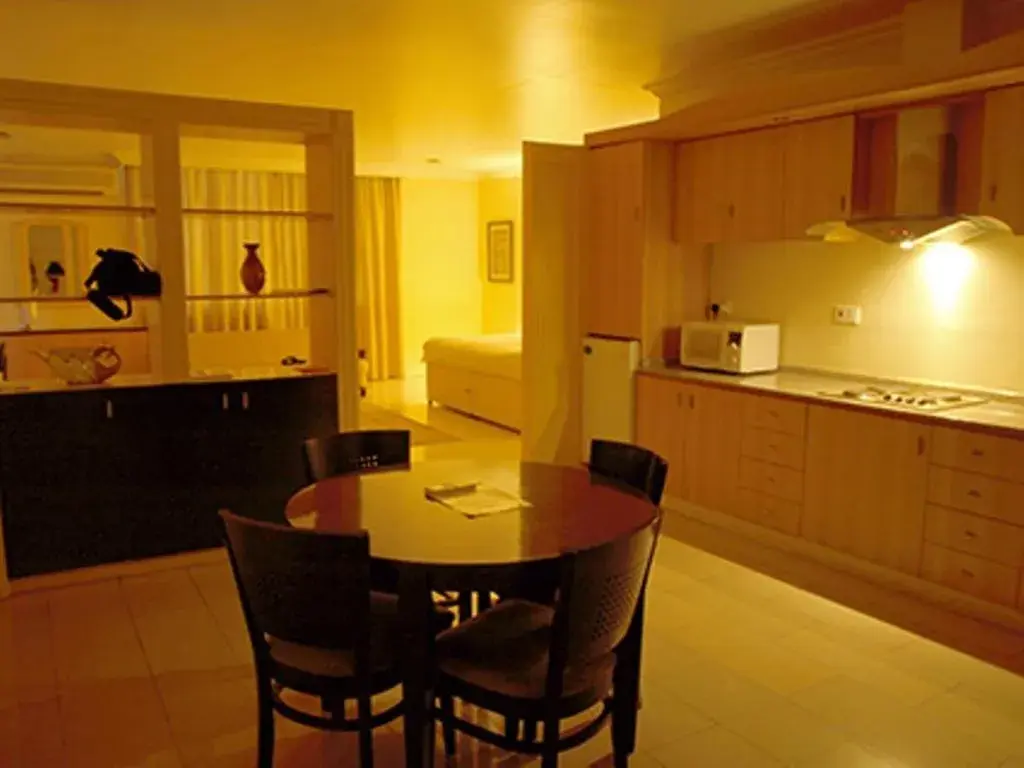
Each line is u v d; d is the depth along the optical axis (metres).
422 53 4.57
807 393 4.22
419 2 3.64
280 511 4.35
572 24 3.99
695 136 4.95
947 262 4.11
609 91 5.54
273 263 9.70
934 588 3.69
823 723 2.72
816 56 4.37
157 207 3.97
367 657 2.02
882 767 2.48
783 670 3.07
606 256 5.43
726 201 4.86
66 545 3.86
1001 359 3.93
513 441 7.09
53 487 3.81
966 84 3.47
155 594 3.77
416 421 7.99
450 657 2.17
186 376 4.12
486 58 4.70
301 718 2.17
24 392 3.71
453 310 11.27
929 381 4.25
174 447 4.06
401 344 10.87
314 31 4.18
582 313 5.64
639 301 5.20
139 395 3.95
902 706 2.83
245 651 3.22
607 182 5.35
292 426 4.36
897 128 3.88
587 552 1.90
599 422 5.54
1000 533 3.43
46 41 4.42
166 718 2.74
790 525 4.33
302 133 4.30
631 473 2.89
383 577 2.19
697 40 4.26
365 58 4.73
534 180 5.45
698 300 5.42
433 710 2.19
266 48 4.52
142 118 3.86
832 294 4.68
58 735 2.63
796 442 4.25
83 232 8.12
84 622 3.47
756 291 5.14
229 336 8.27
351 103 6.09
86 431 3.85
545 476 2.87
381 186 10.59
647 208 5.11
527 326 5.54
